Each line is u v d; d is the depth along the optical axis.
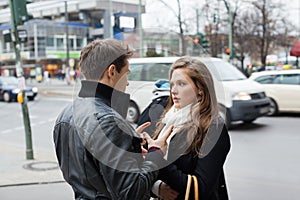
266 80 13.59
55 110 17.16
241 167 6.81
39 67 47.81
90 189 1.80
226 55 25.52
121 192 1.69
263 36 34.03
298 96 12.93
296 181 5.98
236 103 10.35
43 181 6.09
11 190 5.70
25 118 7.58
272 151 8.03
